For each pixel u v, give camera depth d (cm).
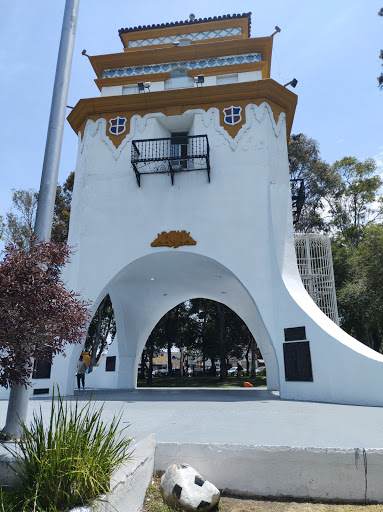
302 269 1769
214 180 1309
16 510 305
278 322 1155
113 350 1923
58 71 575
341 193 3083
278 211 1273
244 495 436
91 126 1429
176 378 3631
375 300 2091
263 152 1311
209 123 1362
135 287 1770
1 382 399
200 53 1508
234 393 1400
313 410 821
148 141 1344
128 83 1515
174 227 1287
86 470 313
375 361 947
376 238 2145
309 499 425
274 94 1371
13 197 2480
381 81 1477
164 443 468
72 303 435
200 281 1728
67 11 605
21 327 381
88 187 1370
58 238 2573
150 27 1661
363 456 427
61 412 363
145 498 413
